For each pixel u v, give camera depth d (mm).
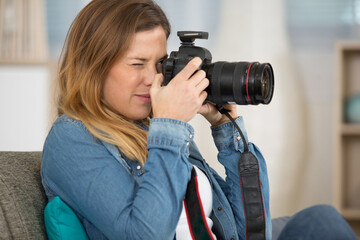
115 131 2670
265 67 2627
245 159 2979
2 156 2908
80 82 2719
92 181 2504
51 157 2633
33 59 7543
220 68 2660
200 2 7801
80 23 2775
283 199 7785
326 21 7801
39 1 7617
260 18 7762
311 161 7805
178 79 2561
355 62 7316
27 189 2752
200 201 2566
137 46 2658
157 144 2496
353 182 7371
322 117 7805
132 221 2389
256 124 7711
